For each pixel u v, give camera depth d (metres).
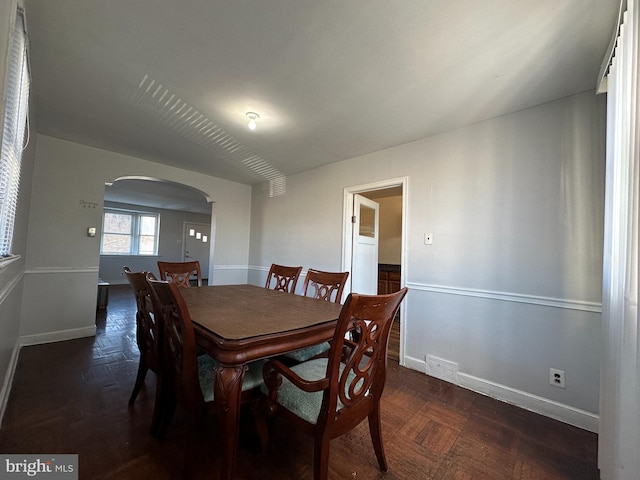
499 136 2.20
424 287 2.55
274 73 1.76
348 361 1.11
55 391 1.95
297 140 2.79
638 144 1.01
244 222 4.64
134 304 4.98
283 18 1.34
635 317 1.03
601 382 1.35
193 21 1.38
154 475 1.26
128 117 2.40
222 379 1.09
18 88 1.29
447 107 2.10
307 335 1.30
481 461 1.44
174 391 1.45
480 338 2.20
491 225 2.20
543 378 1.91
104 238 7.14
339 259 3.33
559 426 1.76
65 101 2.16
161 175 3.69
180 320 1.19
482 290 2.21
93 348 2.78
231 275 4.47
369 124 2.40
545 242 1.95
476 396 2.12
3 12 0.95
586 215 1.81
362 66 1.67
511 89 1.85
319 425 1.08
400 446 1.53
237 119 2.38
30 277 2.80
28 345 2.78
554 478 1.34
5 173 1.26
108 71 1.79
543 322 1.93
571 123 1.88
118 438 1.50
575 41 1.41
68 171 3.00
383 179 2.95
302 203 3.84
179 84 1.91
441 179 2.51
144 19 1.37
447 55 1.56
